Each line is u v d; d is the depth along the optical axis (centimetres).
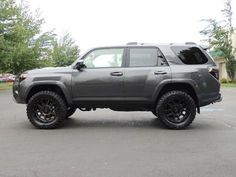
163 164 656
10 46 3625
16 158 703
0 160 689
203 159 689
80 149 775
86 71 1026
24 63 4128
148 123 1126
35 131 993
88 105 1034
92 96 1024
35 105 1031
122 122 1148
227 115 1328
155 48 1034
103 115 1310
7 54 3578
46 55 4538
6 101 1995
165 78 1007
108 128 1036
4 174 604
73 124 1109
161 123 1120
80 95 1025
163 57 1025
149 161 677
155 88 1009
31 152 751
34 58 4228
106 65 1034
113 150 765
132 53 1034
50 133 961
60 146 805
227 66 4747
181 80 1003
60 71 1030
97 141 855
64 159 695
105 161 679
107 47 1041
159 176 588
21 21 4322
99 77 1020
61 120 1027
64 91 1020
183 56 1027
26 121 1183
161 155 721
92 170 623
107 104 1030
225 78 4916
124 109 1047
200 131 982
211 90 1016
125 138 889
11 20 3728
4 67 3744
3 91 3153
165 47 1033
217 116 1298
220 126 1068
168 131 983
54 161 680
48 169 630
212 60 1034
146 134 940
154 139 876
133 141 854
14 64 3991
